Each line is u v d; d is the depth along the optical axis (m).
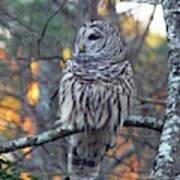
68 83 11.84
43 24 16.22
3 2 15.79
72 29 16.98
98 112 11.73
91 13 15.97
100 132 11.95
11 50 16.53
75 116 11.80
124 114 11.78
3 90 17.42
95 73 11.70
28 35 15.75
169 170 8.76
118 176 13.23
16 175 10.55
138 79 18.31
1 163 10.62
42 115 17.73
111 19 15.99
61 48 16.80
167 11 9.90
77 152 12.23
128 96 11.88
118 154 17.30
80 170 12.26
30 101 17.83
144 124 11.11
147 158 17.02
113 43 12.07
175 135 9.09
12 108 17.20
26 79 17.55
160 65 19.34
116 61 11.85
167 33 9.84
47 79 18.23
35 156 15.66
